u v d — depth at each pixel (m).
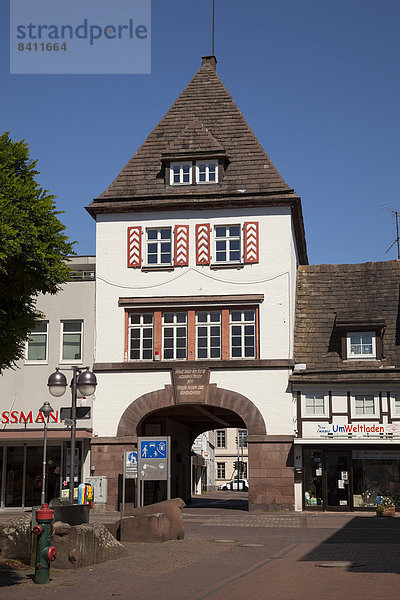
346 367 31.12
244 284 31.75
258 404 30.69
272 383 30.80
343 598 10.29
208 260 32.06
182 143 33.50
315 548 17.31
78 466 31.39
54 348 32.03
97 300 32.34
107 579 12.49
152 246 32.78
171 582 12.16
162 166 33.81
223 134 34.25
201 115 35.06
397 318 32.72
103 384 31.66
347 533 21.48
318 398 30.52
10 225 13.88
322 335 32.50
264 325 31.33
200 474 65.12
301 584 11.69
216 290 31.84
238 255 32.28
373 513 29.00
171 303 31.91
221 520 26.05
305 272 35.53
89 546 14.14
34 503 31.33
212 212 32.56
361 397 30.23
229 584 11.80
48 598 10.54
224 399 30.89
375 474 29.72
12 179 14.77
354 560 14.98
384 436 29.66
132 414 31.30
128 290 32.31
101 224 33.03
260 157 33.31
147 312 32.19
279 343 31.08
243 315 31.72
